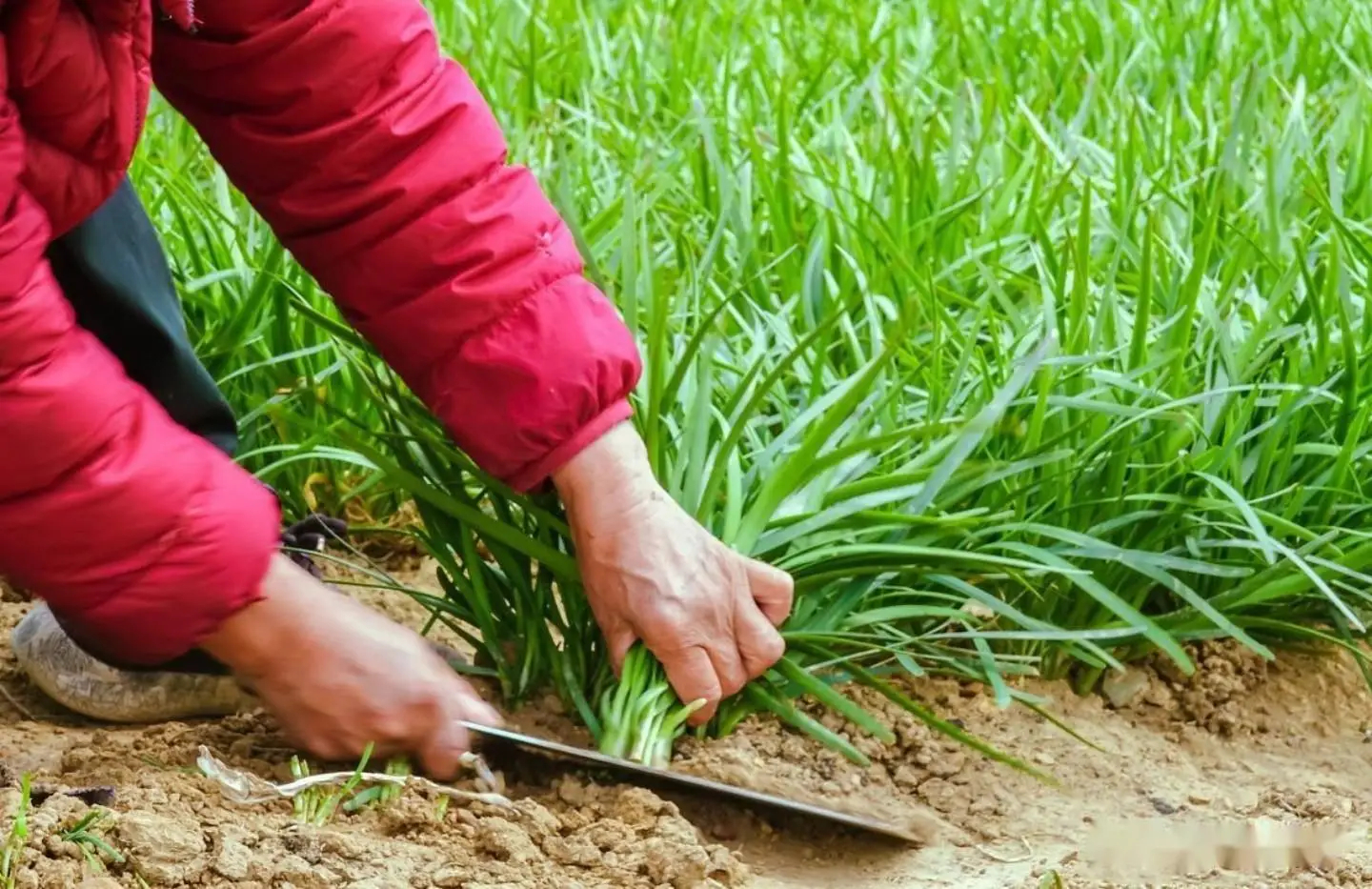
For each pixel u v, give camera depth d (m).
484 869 1.67
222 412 2.11
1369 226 2.99
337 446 2.58
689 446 2.19
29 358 1.52
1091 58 4.34
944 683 2.26
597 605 2.01
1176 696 2.33
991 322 2.52
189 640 1.70
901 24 4.57
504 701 2.17
